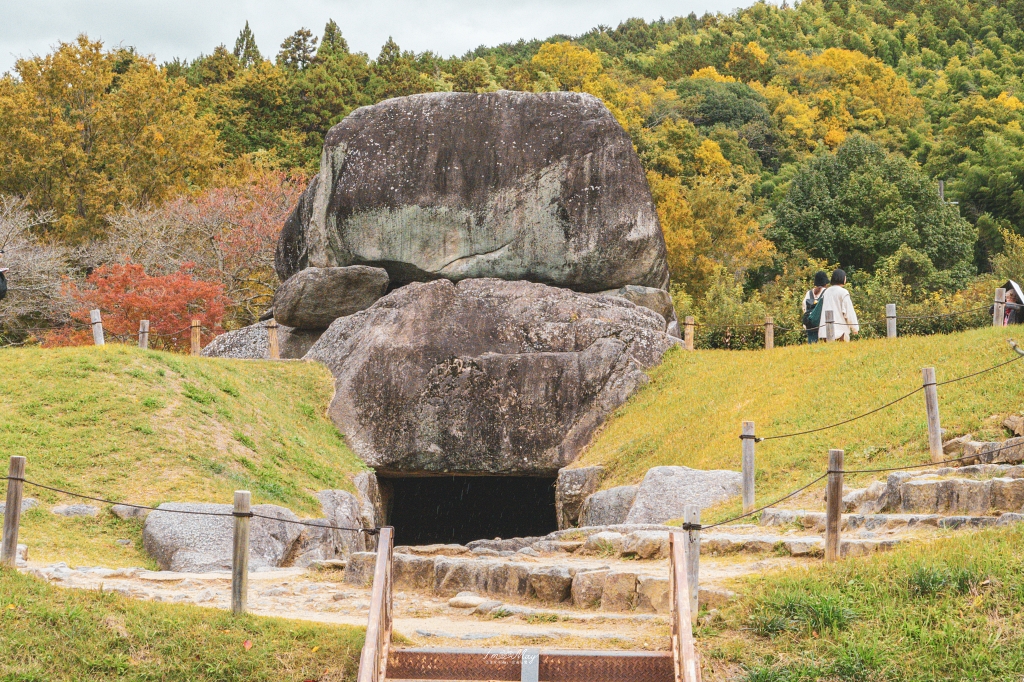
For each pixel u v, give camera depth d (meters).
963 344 16.61
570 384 20.66
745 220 46.66
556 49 78.88
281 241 26.77
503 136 24.39
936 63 99.56
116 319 25.19
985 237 54.62
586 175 23.91
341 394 21.22
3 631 8.05
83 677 7.79
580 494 18.31
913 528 10.76
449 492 25.34
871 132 71.81
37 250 32.62
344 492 17.20
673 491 14.51
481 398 20.70
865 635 7.92
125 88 39.72
